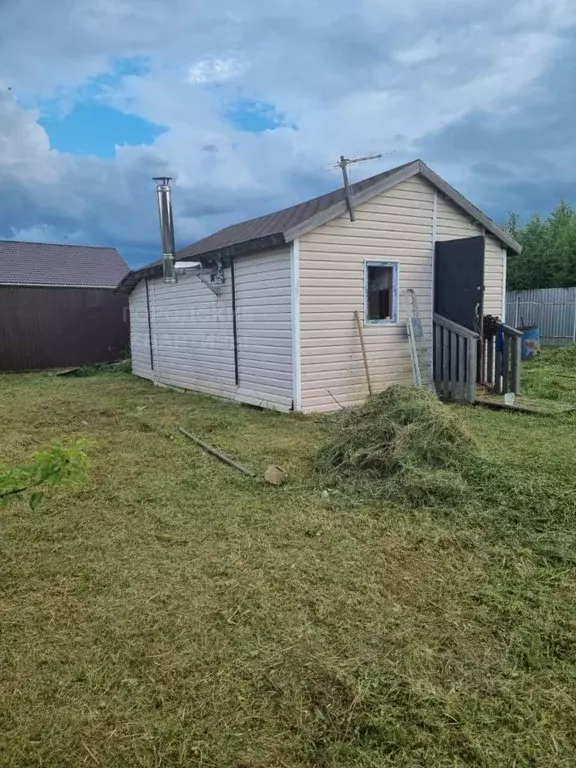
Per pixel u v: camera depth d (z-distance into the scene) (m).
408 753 1.71
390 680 2.04
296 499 3.99
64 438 6.34
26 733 1.83
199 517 3.73
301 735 1.80
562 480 4.07
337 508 3.79
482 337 7.73
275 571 2.92
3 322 15.20
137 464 5.11
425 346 8.02
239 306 8.27
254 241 7.34
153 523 3.65
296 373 7.12
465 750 1.72
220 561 3.06
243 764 1.69
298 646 2.26
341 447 4.63
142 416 7.65
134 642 2.33
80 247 20.03
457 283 7.83
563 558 2.96
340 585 2.76
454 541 3.21
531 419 6.45
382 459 4.29
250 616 2.50
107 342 16.78
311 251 7.04
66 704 1.97
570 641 2.27
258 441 5.82
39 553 3.25
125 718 1.89
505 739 1.76
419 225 7.96
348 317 7.46
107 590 2.79
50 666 2.18
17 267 17.47
